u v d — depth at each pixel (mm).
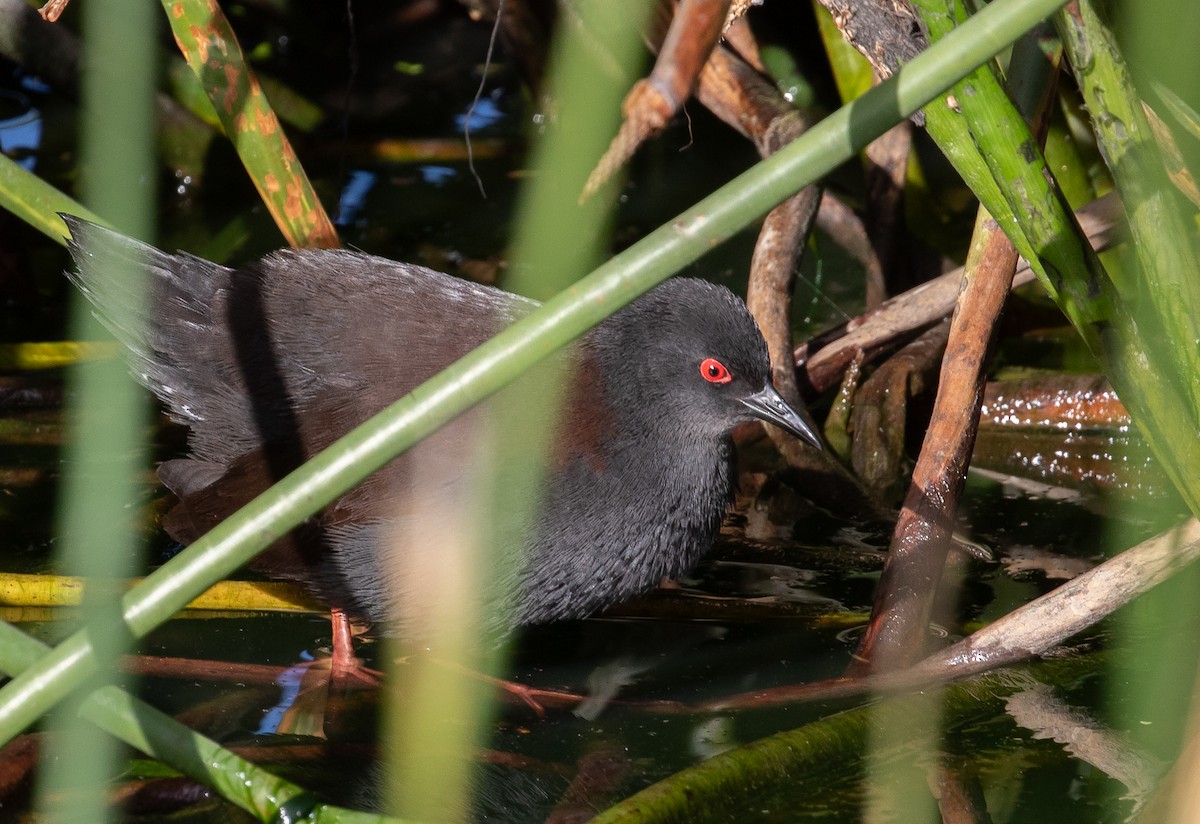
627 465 7605
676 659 7488
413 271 8039
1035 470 9844
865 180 11156
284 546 7535
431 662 3998
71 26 11641
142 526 8523
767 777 5844
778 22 11719
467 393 3830
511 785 6125
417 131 13469
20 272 11258
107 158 3916
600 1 2686
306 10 14148
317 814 4934
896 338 10141
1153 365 5438
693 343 7777
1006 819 5789
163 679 7031
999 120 4918
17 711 4059
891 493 9406
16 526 8492
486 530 6871
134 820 5719
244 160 8125
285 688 6996
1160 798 5672
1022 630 6895
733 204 3590
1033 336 10953
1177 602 7773
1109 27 4953
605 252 11352
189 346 8195
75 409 9961
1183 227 5340
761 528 9047
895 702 6531
